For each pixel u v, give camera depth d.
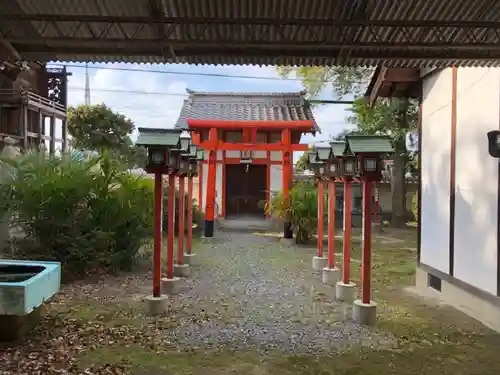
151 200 9.55
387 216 21.41
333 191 8.77
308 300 7.37
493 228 5.84
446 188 7.22
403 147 17.84
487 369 4.64
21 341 5.25
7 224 8.52
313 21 4.89
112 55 5.68
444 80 7.37
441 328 5.90
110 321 6.09
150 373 4.49
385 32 5.59
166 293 7.67
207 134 17.67
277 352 5.08
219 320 6.23
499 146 5.39
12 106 14.75
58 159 8.86
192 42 5.03
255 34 5.63
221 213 19.22
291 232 14.30
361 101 15.57
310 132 16.48
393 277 9.23
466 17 5.34
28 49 5.53
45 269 6.00
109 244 8.99
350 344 5.34
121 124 21.48
